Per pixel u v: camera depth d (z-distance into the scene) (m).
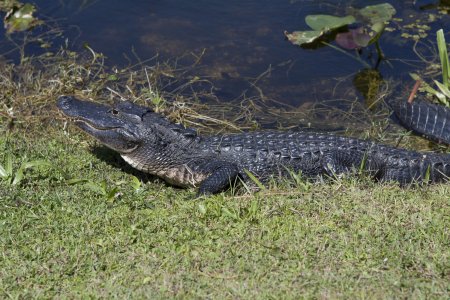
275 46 14.54
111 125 10.08
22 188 9.12
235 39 14.71
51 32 14.66
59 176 9.54
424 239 7.86
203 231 8.08
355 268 7.40
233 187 10.02
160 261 7.55
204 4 15.91
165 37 14.69
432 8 15.81
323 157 10.33
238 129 12.19
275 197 8.99
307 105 12.96
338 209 8.53
